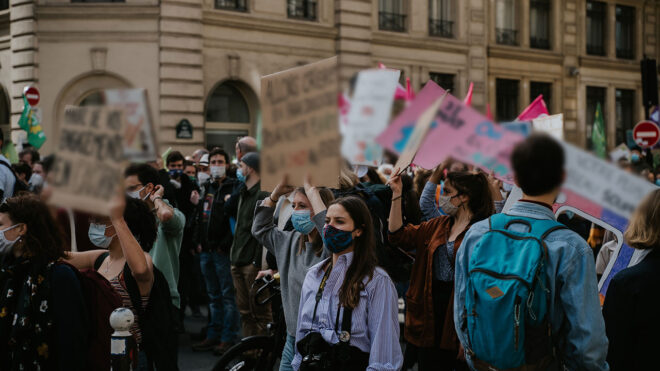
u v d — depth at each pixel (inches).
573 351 102.3
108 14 663.8
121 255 161.9
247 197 257.1
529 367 104.0
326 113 86.8
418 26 860.0
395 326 131.3
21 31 667.4
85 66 665.6
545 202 108.6
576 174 87.5
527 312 102.8
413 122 81.0
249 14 726.5
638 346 121.6
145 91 81.9
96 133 82.8
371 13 810.2
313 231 164.6
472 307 106.9
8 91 693.9
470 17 900.6
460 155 86.1
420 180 277.3
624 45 1075.9
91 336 136.6
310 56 773.3
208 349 288.8
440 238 167.0
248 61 729.0
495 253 106.7
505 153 87.7
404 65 844.0
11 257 132.6
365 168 244.1
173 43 671.1
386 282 132.3
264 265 241.3
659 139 591.2
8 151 558.3
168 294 165.2
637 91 1080.2
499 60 932.0
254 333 256.8
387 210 225.5
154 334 159.0
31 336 128.9
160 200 201.9
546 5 991.0
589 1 1032.2
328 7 788.0
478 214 164.4
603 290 165.5
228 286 281.1
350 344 128.5
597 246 252.8
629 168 84.8
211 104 727.7
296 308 165.3
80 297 132.1
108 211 81.6
